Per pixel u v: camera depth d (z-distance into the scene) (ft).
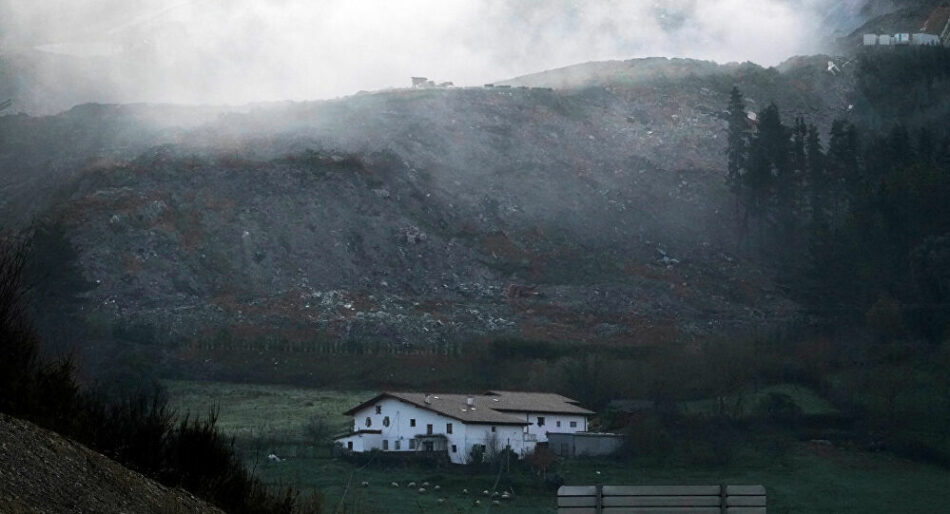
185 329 437.99
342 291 536.42
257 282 541.75
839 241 477.36
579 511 84.17
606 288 565.94
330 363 401.90
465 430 281.13
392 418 289.53
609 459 292.20
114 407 82.74
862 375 362.12
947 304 417.49
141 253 535.19
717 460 289.53
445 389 386.32
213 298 510.58
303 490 138.72
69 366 79.77
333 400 351.46
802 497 256.11
